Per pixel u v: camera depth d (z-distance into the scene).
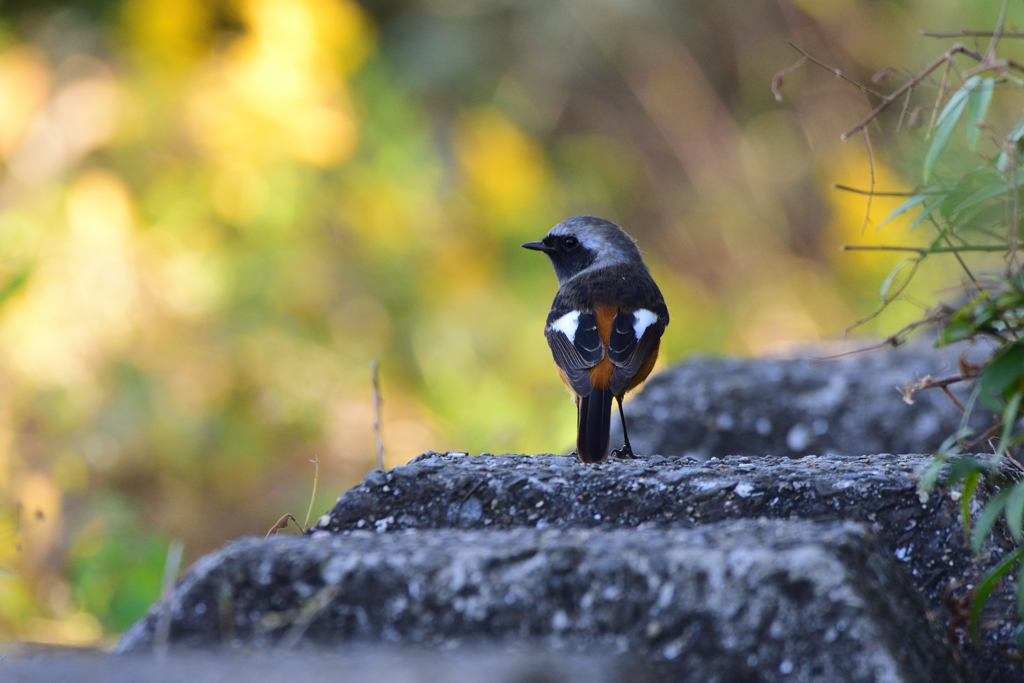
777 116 20.20
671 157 20.02
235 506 13.38
